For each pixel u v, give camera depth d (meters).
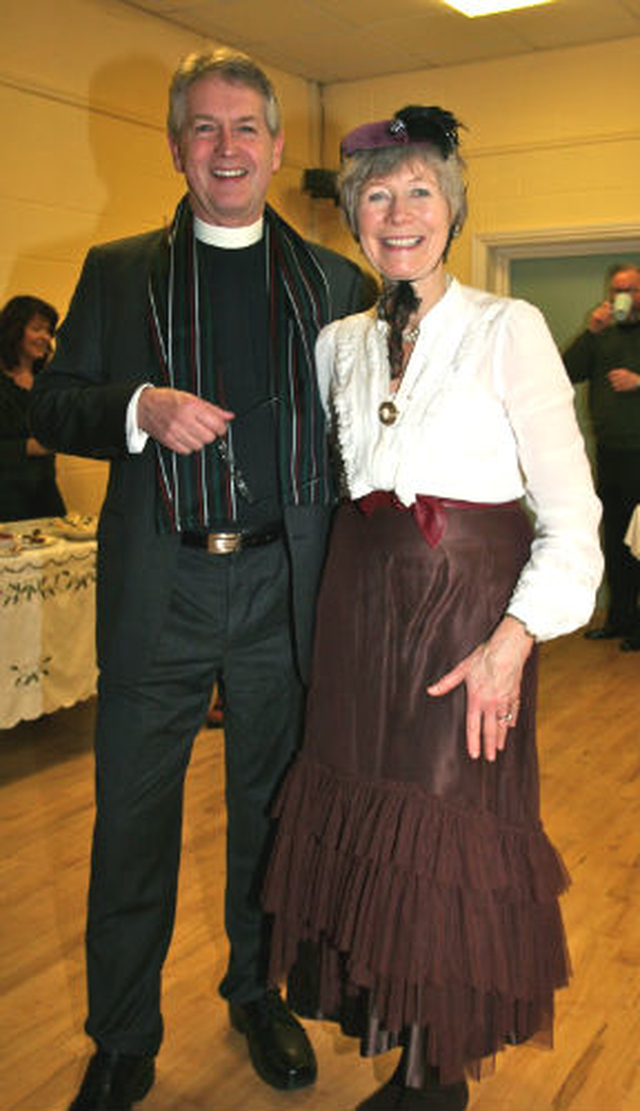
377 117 6.12
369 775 1.54
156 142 5.11
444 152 1.47
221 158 1.63
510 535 1.51
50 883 2.72
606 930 2.48
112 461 1.75
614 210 5.61
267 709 1.85
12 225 4.43
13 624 3.41
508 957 1.50
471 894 1.46
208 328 1.69
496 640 1.44
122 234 4.96
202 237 1.72
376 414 1.54
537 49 5.60
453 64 5.85
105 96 4.80
